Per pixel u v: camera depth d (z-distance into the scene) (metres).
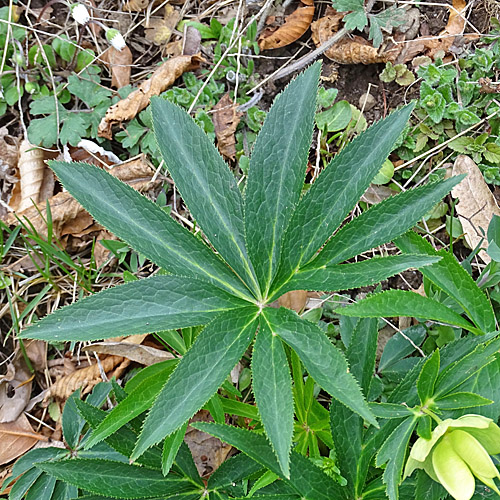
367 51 0.63
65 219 0.61
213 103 0.64
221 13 0.68
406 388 0.39
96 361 0.58
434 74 0.61
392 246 0.60
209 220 0.40
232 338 0.37
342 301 0.57
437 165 0.61
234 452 0.55
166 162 0.39
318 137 0.62
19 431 0.57
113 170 0.62
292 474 0.37
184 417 0.34
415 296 0.36
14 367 0.58
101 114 0.63
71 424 0.50
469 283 0.38
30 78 0.65
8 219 0.61
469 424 0.32
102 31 0.67
